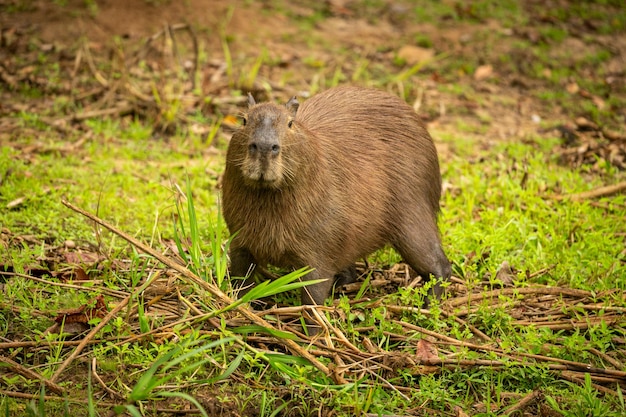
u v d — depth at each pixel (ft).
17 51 38.96
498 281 22.95
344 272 24.30
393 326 20.85
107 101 35.29
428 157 23.65
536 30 47.67
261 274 23.30
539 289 23.30
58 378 18.37
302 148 19.89
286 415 18.07
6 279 22.00
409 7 49.98
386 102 23.72
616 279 24.04
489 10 49.98
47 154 30.91
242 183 20.16
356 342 20.52
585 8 51.78
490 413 17.99
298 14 47.19
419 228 22.85
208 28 43.57
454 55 44.16
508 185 30.22
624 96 41.60
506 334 21.49
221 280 19.85
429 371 19.54
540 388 19.27
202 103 35.68
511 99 40.40
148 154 31.81
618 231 27.89
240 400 18.21
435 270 22.94
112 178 29.25
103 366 18.56
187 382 18.11
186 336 18.92
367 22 47.62
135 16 43.32
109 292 20.98
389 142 22.98
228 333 18.76
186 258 21.43
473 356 19.71
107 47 40.47
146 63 39.42
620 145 35.27
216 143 33.65
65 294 21.13
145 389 16.39
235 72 39.58
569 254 25.53
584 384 19.29
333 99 23.57
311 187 20.35
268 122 19.17
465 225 27.20
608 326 21.91
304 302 21.25
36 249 23.30
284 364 18.35
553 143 35.68
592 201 30.01
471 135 36.32
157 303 21.11
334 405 18.03
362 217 21.63
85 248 24.45
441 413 18.42
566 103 40.19
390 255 25.70
